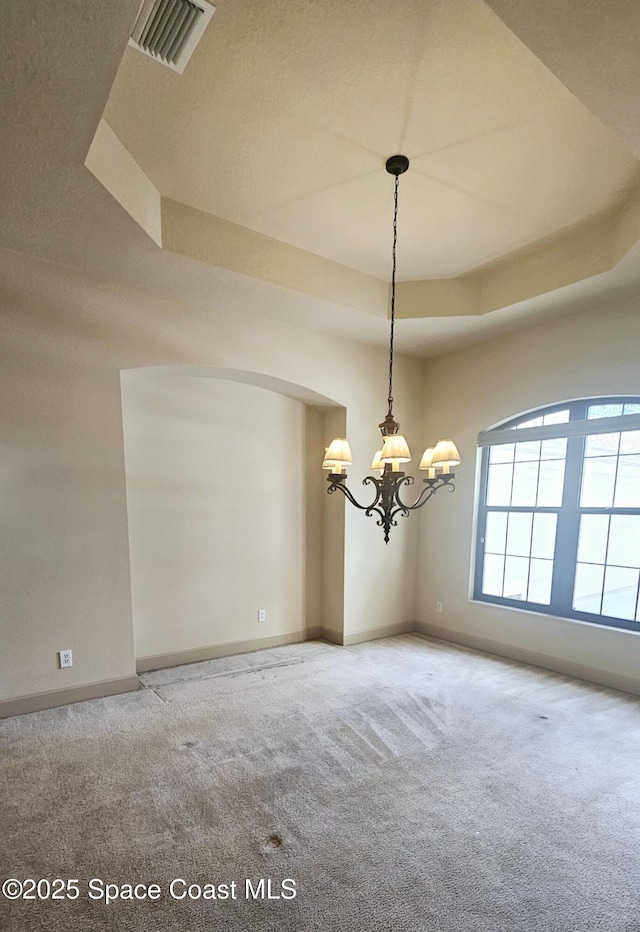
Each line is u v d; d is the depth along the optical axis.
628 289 3.19
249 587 4.23
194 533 3.92
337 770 2.38
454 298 3.72
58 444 2.96
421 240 3.12
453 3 1.51
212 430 4.00
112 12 1.33
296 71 1.79
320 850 1.85
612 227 2.85
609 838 1.93
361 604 4.56
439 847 1.87
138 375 3.54
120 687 3.22
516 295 3.44
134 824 1.97
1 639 2.81
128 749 2.54
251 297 3.35
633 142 1.86
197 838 1.90
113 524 3.16
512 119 2.04
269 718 2.92
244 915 1.57
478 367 4.46
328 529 4.62
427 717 2.96
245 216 2.86
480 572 4.50
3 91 1.58
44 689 2.96
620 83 1.54
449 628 4.64
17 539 2.84
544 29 1.33
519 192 2.59
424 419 4.99
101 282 3.07
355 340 4.38
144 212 2.47
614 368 3.46
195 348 3.45
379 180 2.49
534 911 1.59
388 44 1.67
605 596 3.60
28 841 1.87
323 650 4.27
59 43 1.41
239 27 1.60
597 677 3.51
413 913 1.58
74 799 2.12
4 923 1.54
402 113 2.01
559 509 3.88
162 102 1.94
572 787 2.26
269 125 2.08
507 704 3.15
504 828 1.98
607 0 1.22
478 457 4.48
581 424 3.68
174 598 3.82
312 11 1.55
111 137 2.14
